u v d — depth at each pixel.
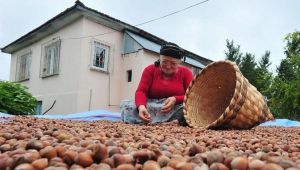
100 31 10.78
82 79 10.32
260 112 4.05
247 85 4.04
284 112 11.30
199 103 4.52
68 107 10.58
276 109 11.62
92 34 10.58
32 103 8.21
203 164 1.22
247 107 3.88
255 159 1.27
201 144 2.02
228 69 4.49
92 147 1.43
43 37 12.32
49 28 11.52
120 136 2.33
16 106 7.64
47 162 1.24
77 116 6.43
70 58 10.74
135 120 4.41
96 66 10.72
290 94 10.80
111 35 11.08
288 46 11.73
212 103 4.71
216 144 1.96
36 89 12.43
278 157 1.33
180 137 2.47
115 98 11.16
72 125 3.30
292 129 4.44
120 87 11.32
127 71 11.18
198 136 2.67
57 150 1.37
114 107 11.11
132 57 11.02
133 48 11.05
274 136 2.89
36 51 12.76
